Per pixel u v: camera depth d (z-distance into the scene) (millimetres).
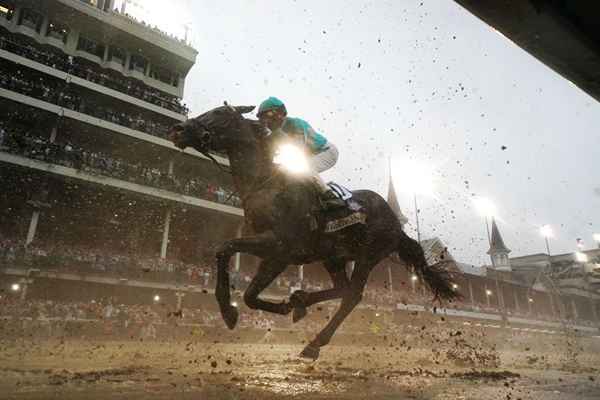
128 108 25453
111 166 22141
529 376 4961
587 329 47094
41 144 20359
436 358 9672
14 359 5605
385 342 24531
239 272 25656
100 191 22438
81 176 20844
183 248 26672
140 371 4098
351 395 2926
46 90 21953
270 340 21312
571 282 58188
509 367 7219
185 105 27688
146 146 24938
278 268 4289
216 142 4484
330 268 5242
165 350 10531
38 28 24781
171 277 22312
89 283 20953
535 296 49625
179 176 27609
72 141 23781
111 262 20953
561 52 2098
